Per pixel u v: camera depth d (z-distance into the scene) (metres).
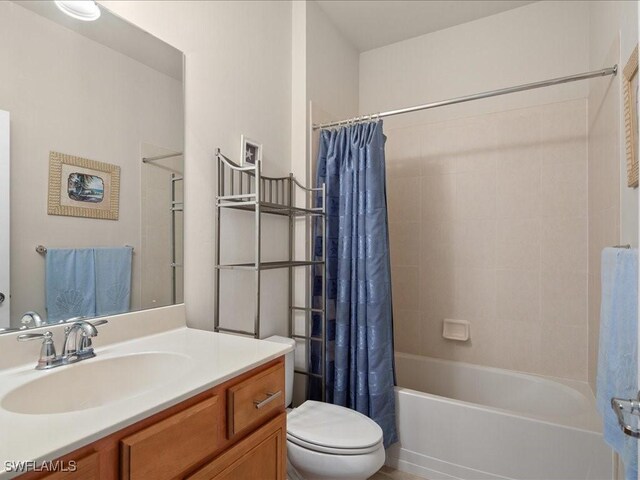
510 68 2.28
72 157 1.10
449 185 2.45
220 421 0.90
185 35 1.49
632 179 1.21
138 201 1.29
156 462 0.73
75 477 0.60
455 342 2.41
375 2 2.24
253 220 1.84
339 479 1.33
